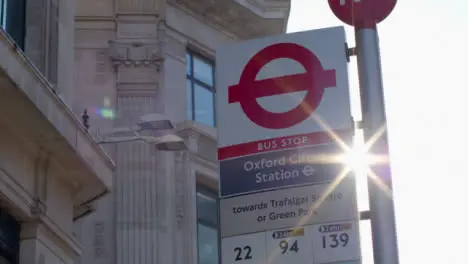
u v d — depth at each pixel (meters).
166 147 17.84
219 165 9.66
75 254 16.72
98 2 28.64
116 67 28.16
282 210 9.34
